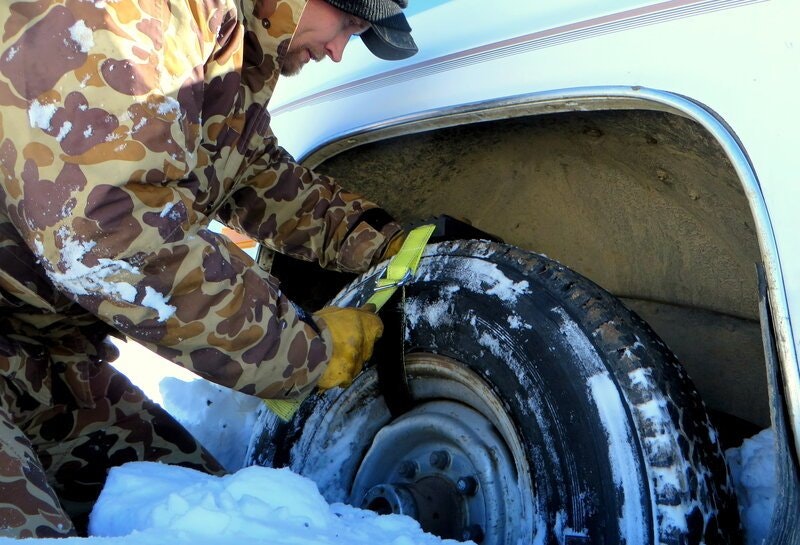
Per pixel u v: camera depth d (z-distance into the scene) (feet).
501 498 4.25
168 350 3.96
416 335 4.71
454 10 4.72
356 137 5.08
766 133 3.29
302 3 4.30
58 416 5.06
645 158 4.70
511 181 5.45
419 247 4.89
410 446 4.81
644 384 3.73
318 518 3.53
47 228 3.49
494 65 4.34
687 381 3.92
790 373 3.10
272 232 5.36
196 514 3.18
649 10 3.78
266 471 3.70
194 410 6.84
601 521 3.61
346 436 4.99
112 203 3.46
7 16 3.46
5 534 3.30
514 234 5.76
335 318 4.55
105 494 3.84
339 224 5.26
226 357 4.00
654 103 3.67
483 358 4.30
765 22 3.39
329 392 5.07
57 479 5.13
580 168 5.17
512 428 4.10
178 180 3.75
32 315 4.51
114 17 3.44
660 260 5.42
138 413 5.41
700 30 3.58
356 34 4.78
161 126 3.54
